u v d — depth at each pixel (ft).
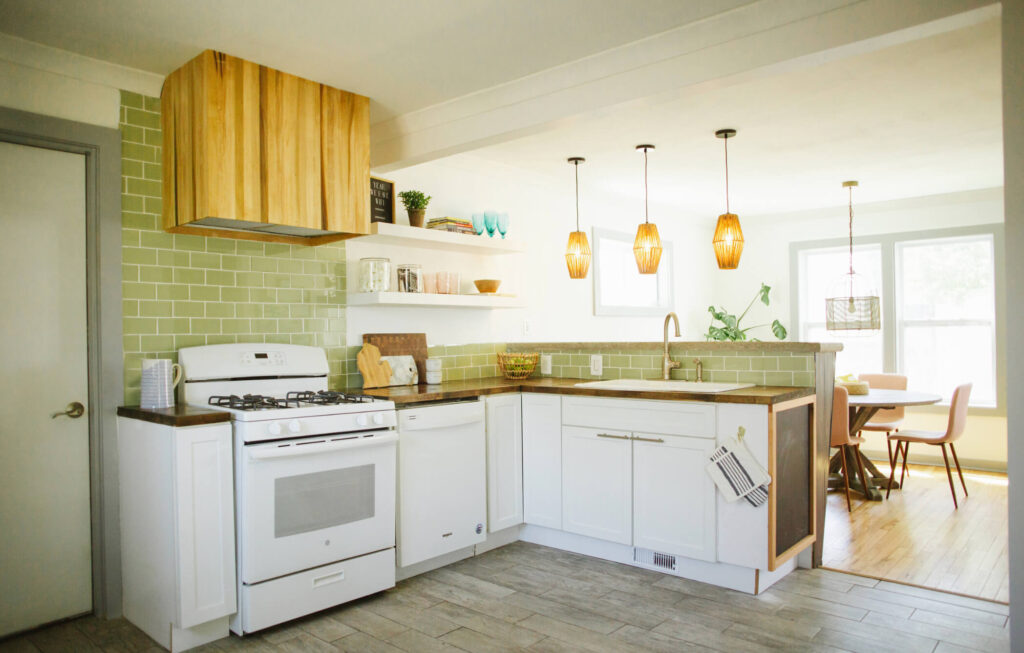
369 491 9.37
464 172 14.62
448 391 10.93
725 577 9.86
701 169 16.08
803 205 21.12
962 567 10.69
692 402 9.90
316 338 11.49
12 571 8.64
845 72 10.08
